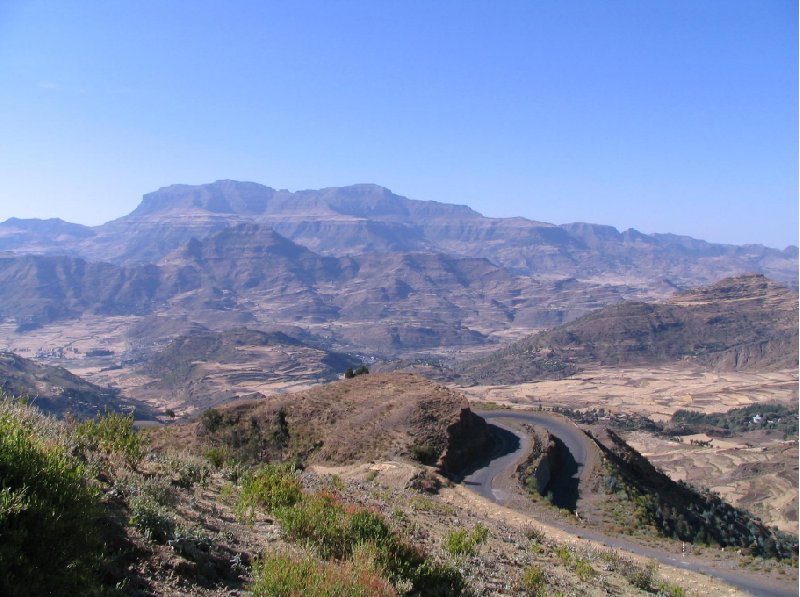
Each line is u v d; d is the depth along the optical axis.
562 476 39.94
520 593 11.66
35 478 6.76
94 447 11.26
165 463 13.05
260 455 40.31
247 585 7.93
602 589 14.54
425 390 48.97
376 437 40.00
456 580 10.41
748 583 21.61
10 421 8.07
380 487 26.69
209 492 12.47
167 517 8.71
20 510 6.28
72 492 7.01
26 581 5.98
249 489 12.21
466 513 23.39
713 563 24.08
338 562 9.08
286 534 10.18
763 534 38.94
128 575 7.01
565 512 31.14
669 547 26.42
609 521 31.08
